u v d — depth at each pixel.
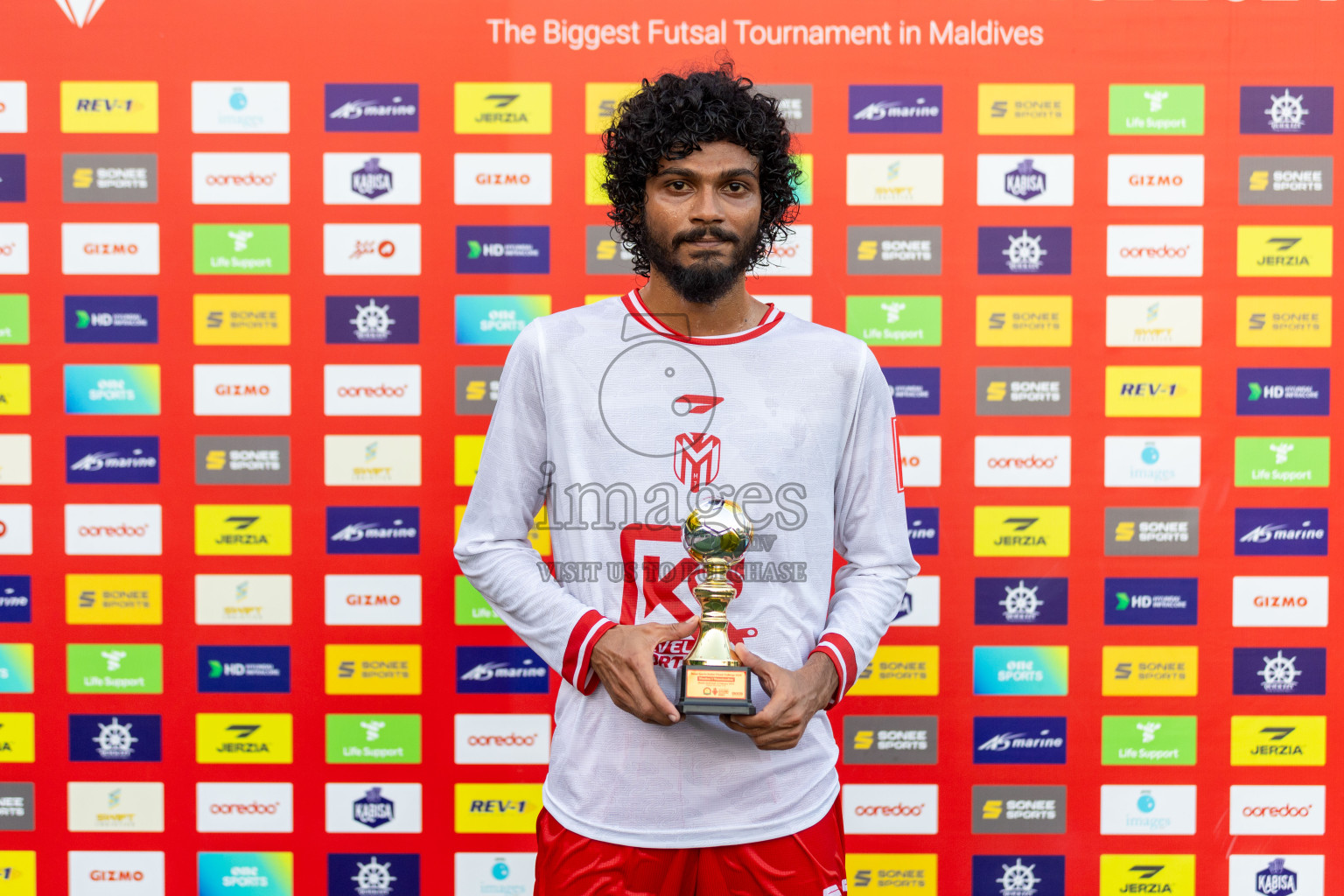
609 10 1.62
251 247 1.64
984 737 1.68
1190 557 1.66
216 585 1.66
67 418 1.64
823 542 1.12
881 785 1.69
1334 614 1.66
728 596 1.02
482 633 1.67
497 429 1.15
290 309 1.64
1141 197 1.63
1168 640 1.67
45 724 1.67
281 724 1.68
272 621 1.67
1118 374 1.65
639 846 1.06
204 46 1.62
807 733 1.12
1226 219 1.63
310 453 1.65
